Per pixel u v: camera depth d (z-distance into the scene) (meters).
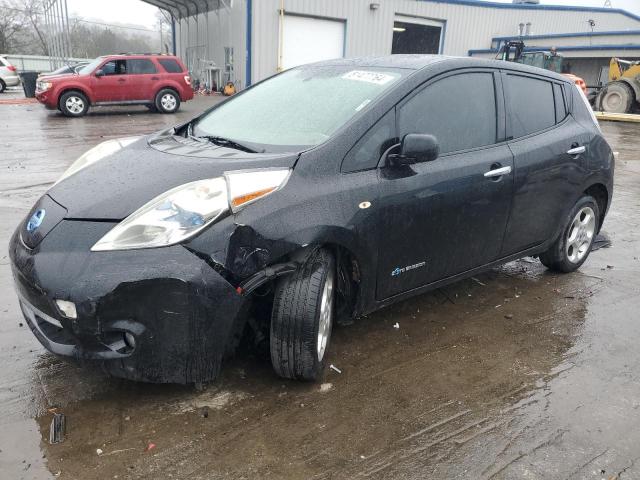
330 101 3.36
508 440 2.63
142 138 3.62
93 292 2.38
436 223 3.37
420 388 3.03
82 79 15.70
